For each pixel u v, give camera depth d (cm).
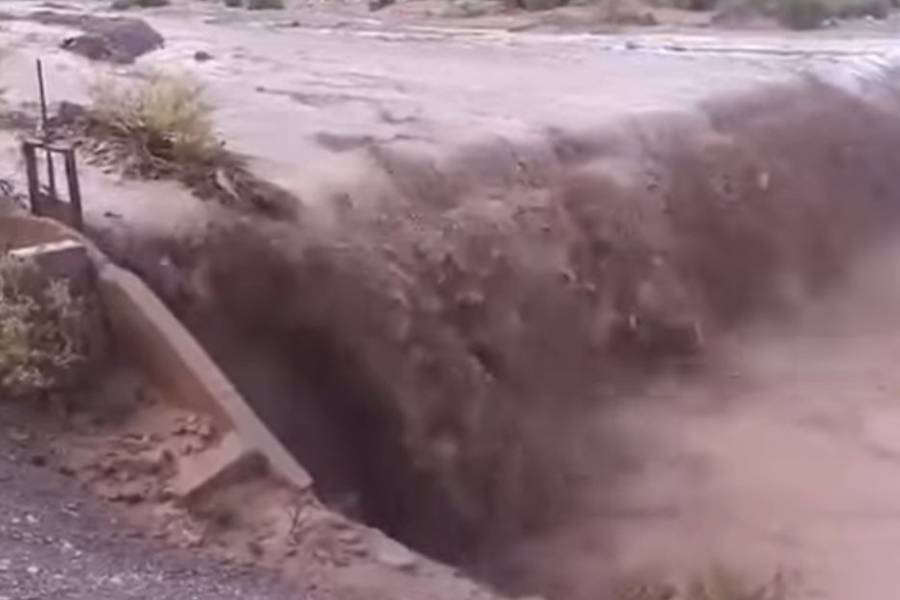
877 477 2173
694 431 2331
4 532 1094
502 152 2484
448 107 2855
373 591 1137
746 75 3506
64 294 1373
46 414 1307
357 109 2736
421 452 1920
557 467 2152
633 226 2625
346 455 1825
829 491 2120
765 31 4853
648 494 2119
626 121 2870
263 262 1791
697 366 2595
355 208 2045
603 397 2359
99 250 1570
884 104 3544
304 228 1905
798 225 3077
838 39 4550
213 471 1259
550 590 1812
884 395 2522
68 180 1608
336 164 2184
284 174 2067
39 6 5066
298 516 1226
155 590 1048
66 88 2680
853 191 3306
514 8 5531
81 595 1006
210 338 1677
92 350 1386
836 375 2619
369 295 1914
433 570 1198
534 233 2377
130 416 1337
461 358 2044
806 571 1847
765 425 2380
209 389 1351
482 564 1895
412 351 1958
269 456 1301
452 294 2119
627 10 5153
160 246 1677
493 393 2081
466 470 1983
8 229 1516
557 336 2344
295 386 1770
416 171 2264
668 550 1934
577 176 2589
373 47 4038
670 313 2617
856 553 1908
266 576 1137
